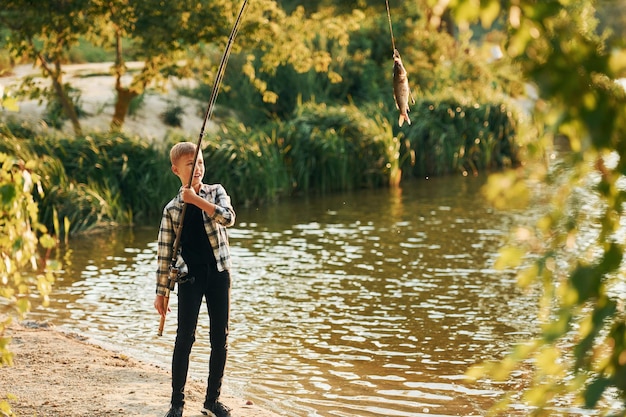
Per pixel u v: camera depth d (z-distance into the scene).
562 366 2.06
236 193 19.05
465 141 24.31
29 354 7.33
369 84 27.38
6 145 16.09
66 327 9.06
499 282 11.11
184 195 5.43
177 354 5.69
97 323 9.28
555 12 1.72
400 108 3.87
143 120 23.17
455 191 20.36
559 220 1.88
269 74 25.41
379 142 21.69
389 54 29.02
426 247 13.66
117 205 16.59
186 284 5.60
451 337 8.70
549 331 1.89
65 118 21.12
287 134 21.05
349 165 21.39
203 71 21.05
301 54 20.50
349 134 21.77
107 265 12.67
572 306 1.87
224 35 19.00
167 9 18.31
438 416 6.46
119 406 6.07
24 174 3.99
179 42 19.05
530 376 7.35
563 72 1.70
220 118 24.42
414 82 28.28
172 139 18.97
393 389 7.10
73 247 14.21
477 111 24.67
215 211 5.44
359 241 14.32
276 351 8.23
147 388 6.51
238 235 15.07
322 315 9.63
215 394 5.86
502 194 1.83
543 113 1.75
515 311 9.66
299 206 18.58
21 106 21.61
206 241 5.57
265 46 20.14
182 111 23.78
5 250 4.02
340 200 19.36
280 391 7.04
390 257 12.92
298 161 20.81
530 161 1.83
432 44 29.36
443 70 29.36
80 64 30.09
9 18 18.06
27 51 18.69
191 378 7.30
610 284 1.91
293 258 12.95
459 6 1.76
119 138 18.03
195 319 5.65
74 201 15.59
